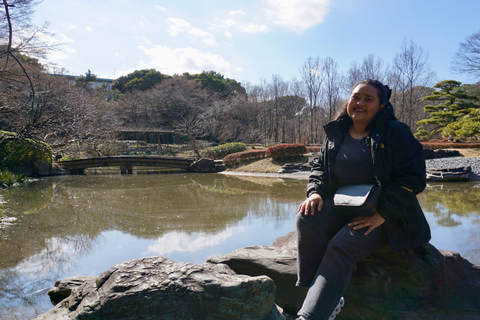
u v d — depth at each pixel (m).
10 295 2.84
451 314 2.08
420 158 1.80
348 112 2.02
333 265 1.68
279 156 19.95
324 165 2.09
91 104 28.22
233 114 44.03
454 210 6.25
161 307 1.71
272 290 1.85
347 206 1.77
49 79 21.98
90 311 1.71
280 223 5.63
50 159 17.88
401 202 1.76
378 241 1.84
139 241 4.55
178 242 4.49
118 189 11.33
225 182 13.86
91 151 29.12
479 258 3.40
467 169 11.75
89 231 5.16
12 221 5.93
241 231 5.09
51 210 7.10
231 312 1.73
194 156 28.88
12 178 13.12
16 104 16.03
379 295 2.19
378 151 1.83
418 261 2.20
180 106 50.81
